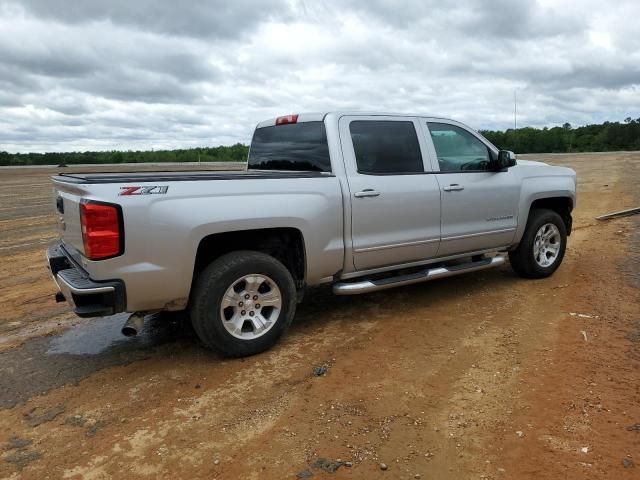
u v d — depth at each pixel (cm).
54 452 307
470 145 572
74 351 459
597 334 451
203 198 398
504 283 625
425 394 361
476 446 299
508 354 419
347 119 487
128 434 324
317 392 368
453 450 296
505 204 585
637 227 934
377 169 495
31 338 493
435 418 330
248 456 297
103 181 371
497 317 506
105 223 362
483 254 595
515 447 297
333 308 552
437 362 410
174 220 384
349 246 473
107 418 344
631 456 285
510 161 567
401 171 510
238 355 427
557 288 592
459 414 333
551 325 477
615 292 564
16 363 435
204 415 343
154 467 290
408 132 521
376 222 486
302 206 439
